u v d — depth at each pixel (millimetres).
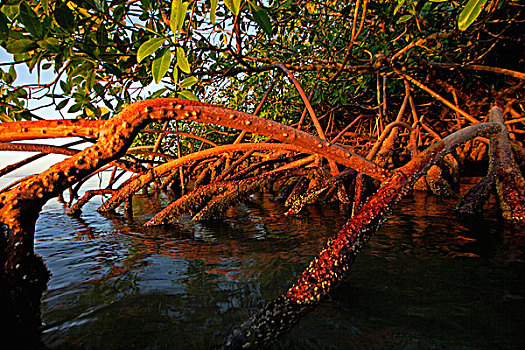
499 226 2998
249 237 3127
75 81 2270
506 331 1414
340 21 3867
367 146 6047
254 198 6348
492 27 3875
